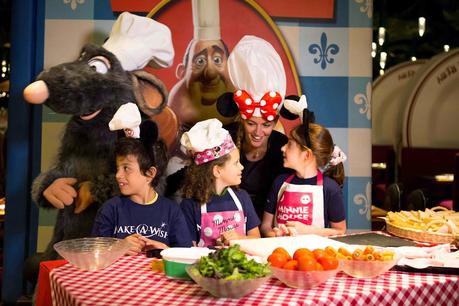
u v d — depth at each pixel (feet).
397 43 22.58
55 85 10.30
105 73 10.85
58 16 12.34
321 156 10.56
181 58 12.46
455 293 6.89
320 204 10.55
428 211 9.82
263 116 11.12
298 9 12.60
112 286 6.52
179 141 12.40
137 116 9.07
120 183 9.13
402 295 6.48
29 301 12.28
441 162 21.57
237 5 12.51
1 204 15.40
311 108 12.71
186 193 9.96
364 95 12.74
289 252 7.36
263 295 6.19
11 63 12.20
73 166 11.23
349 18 12.68
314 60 12.67
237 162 9.81
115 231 9.16
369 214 12.81
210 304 5.90
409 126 22.52
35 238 12.50
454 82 22.27
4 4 19.89
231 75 12.01
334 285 6.58
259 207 11.69
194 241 9.75
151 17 12.39
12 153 12.30
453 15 22.21
